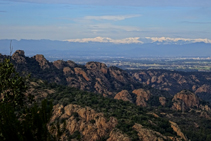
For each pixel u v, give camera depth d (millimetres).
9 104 24375
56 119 79188
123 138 67188
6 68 32156
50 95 94250
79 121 75875
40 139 23859
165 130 83062
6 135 22422
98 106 89250
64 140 67812
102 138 70188
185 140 82812
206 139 95875
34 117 24016
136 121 80188
